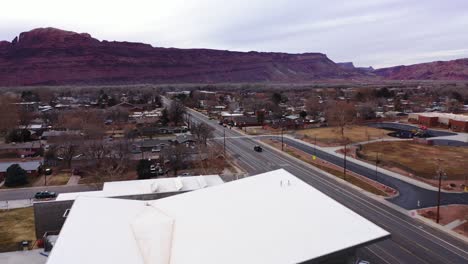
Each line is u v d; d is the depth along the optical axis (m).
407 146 90.31
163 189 46.25
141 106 162.88
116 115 124.69
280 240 28.02
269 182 40.31
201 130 94.12
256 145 92.88
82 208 34.94
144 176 64.75
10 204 53.56
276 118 133.75
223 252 27.06
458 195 54.59
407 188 58.19
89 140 81.75
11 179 61.81
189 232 30.56
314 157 77.44
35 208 42.12
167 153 71.94
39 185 62.31
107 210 34.97
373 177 64.38
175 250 28.05
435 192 56.22
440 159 76.19
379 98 188.88
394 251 37.47
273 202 34.69
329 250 26.39
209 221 32.09
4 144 90.31
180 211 35.06
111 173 62.66
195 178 51.09
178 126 117.12
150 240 29.47
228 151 85.94
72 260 25.11
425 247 38.25
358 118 134.38
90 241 28.12
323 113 141.75
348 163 74.56
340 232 28.78
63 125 106.75
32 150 85.00
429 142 92.56
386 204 51.03
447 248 37.97
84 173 68.44
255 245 27.61
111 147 77.06
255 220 31.42
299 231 29.09
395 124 127.19
